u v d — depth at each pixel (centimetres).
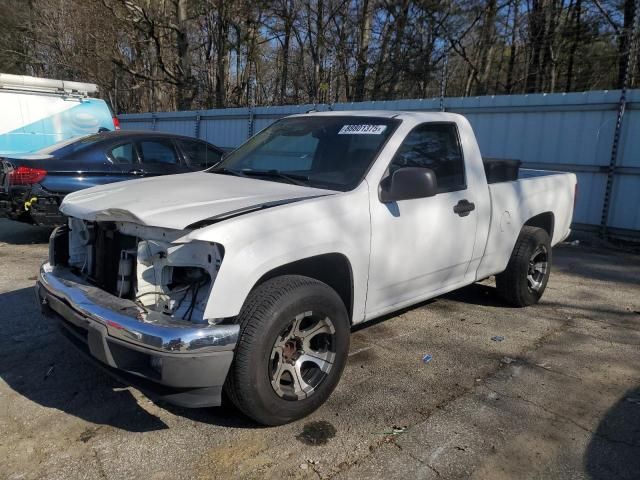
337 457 280
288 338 296
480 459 281
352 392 350
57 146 752
